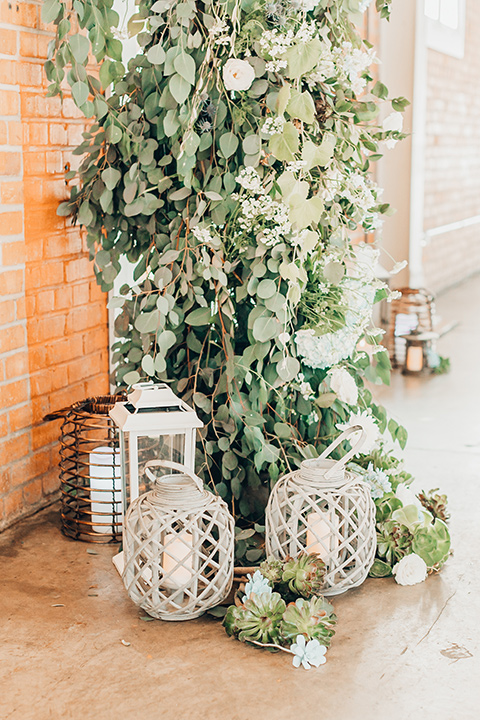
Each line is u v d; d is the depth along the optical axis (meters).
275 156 1.95
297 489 1.90
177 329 2.24
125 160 2.21
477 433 3.42
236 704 1.53
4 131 2.28
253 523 2.31
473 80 8.63
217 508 1.80
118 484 2.35
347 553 1.99
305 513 1.98
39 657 1.69
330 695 1.56
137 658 1.69
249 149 1.98
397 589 2.01
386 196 5.47
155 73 2.14
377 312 5.02
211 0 2.00
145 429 1.89
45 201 2.50
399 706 1.53
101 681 1.61
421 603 1.94
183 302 2.26
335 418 2.31
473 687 1.59
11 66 2.29
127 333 2.37
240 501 2.26
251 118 2.08
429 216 7.31
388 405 3.91
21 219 2.37
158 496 1.80
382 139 2.25
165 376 2.29
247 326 2.25
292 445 2.18
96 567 2.14
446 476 2.85
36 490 2.53
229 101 2.05
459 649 1.73
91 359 2.83
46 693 1.57
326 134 2.10
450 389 4.27
